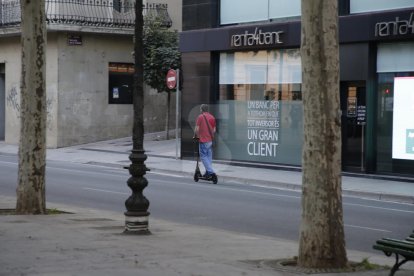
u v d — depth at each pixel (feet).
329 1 26.45
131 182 35.68
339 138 26.99
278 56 82.58
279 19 82.69
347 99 75.77
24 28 42.39
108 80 119.24
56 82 113.70
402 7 70.59
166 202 52.70
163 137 116.37
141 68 35.06
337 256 27.07
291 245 34.12
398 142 71.46
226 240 35.09
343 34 74.38
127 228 35.76
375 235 39.47
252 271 26.55
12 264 26.84
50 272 25.40
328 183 26.73
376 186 65.51
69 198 54.19
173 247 32.04
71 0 113.09
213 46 88.43
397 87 71.46
